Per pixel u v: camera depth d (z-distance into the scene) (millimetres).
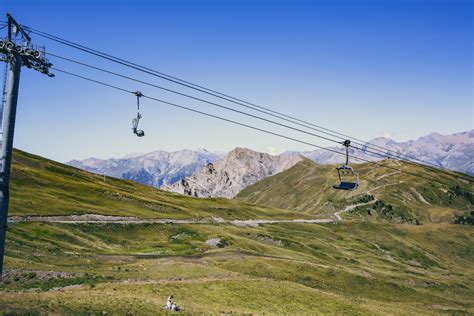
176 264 80812
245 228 185625
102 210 143375
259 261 101625
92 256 87188
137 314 47281
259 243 140250
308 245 174375
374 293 103438
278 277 94750
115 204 162750
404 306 91938
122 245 117000
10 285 56438
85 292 53938
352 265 157375
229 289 69250
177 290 64188
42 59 32969
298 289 76312
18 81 31859
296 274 100375
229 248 116875
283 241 164875
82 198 156750
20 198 131000
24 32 33250
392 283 111625
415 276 162625
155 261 84812
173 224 146250
